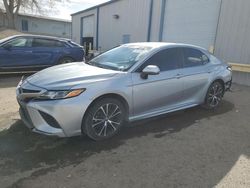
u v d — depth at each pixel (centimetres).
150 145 407
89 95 374
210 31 1148
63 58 1061
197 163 360
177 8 1340
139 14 1650
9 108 566
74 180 310
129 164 349
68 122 364
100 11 2225
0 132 432
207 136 452
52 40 1052
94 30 2384
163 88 469
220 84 604
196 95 548
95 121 395
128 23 1794
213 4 1123
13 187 294
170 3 1385
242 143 431
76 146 391
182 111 581
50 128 365
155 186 304
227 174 335
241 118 556
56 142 400
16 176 314
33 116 372
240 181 321
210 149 404
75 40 2897
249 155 390
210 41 1152
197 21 1216
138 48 498
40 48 1008
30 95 373
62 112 357
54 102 357
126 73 424
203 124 508
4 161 345
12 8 3925
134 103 432
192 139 436
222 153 393
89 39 2528
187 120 526
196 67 543
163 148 399
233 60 1020
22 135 421
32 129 381
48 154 366
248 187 310
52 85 371
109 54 515
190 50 542
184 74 508
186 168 346
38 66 1010
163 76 468
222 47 1062
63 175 319
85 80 386
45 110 358
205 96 573
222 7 1049
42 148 382
